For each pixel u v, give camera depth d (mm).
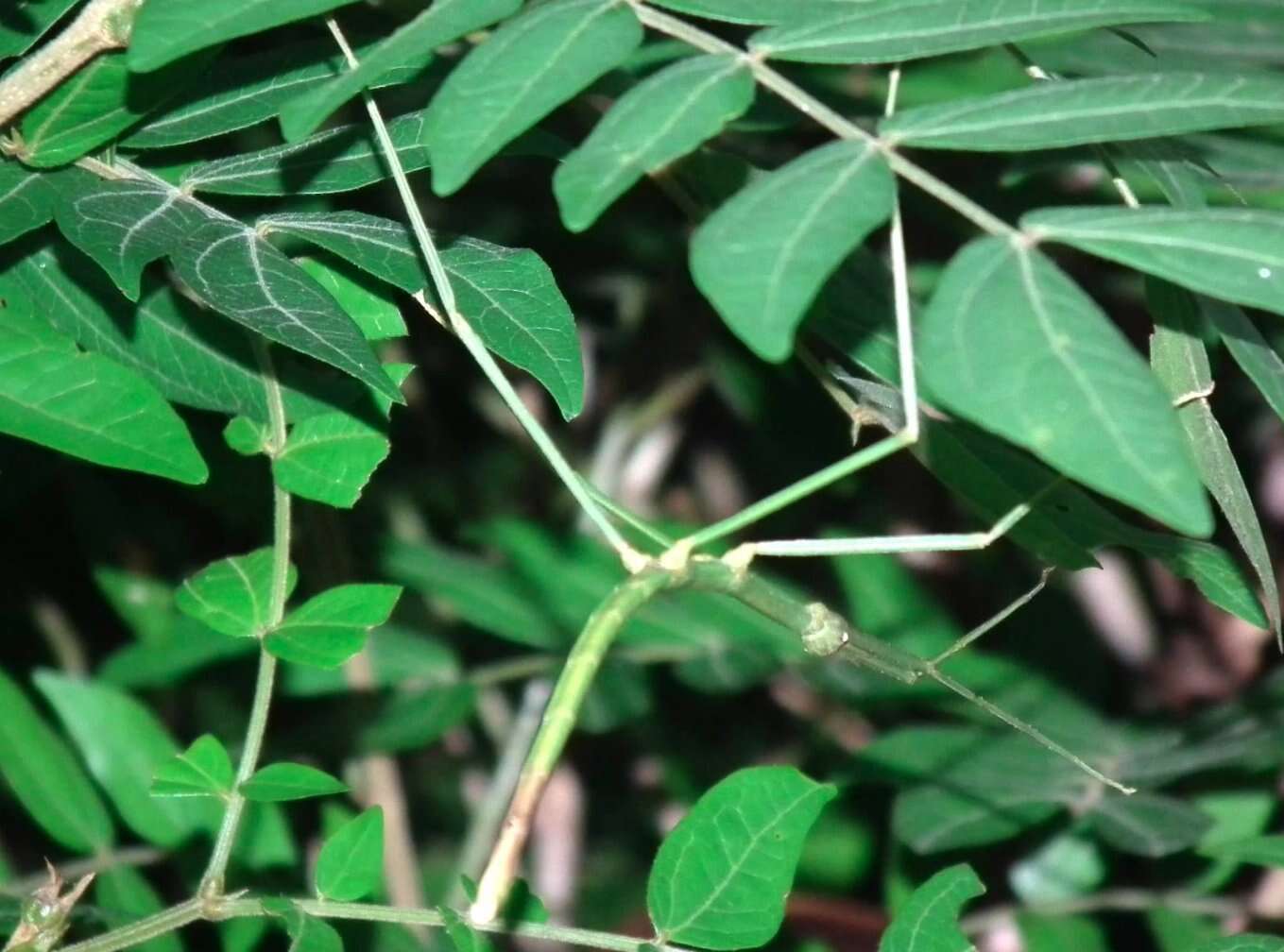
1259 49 270
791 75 254
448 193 165
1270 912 291
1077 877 302
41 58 199
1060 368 150
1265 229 157
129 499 316
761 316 151
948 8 175
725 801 200
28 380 195
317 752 341
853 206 158
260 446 214
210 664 313
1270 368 194
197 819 268
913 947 195
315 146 206
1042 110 167
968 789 286
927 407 217
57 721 350
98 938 203
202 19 173
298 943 196
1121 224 159
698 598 319
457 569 324
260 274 194
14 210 199
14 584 341
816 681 311
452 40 172
